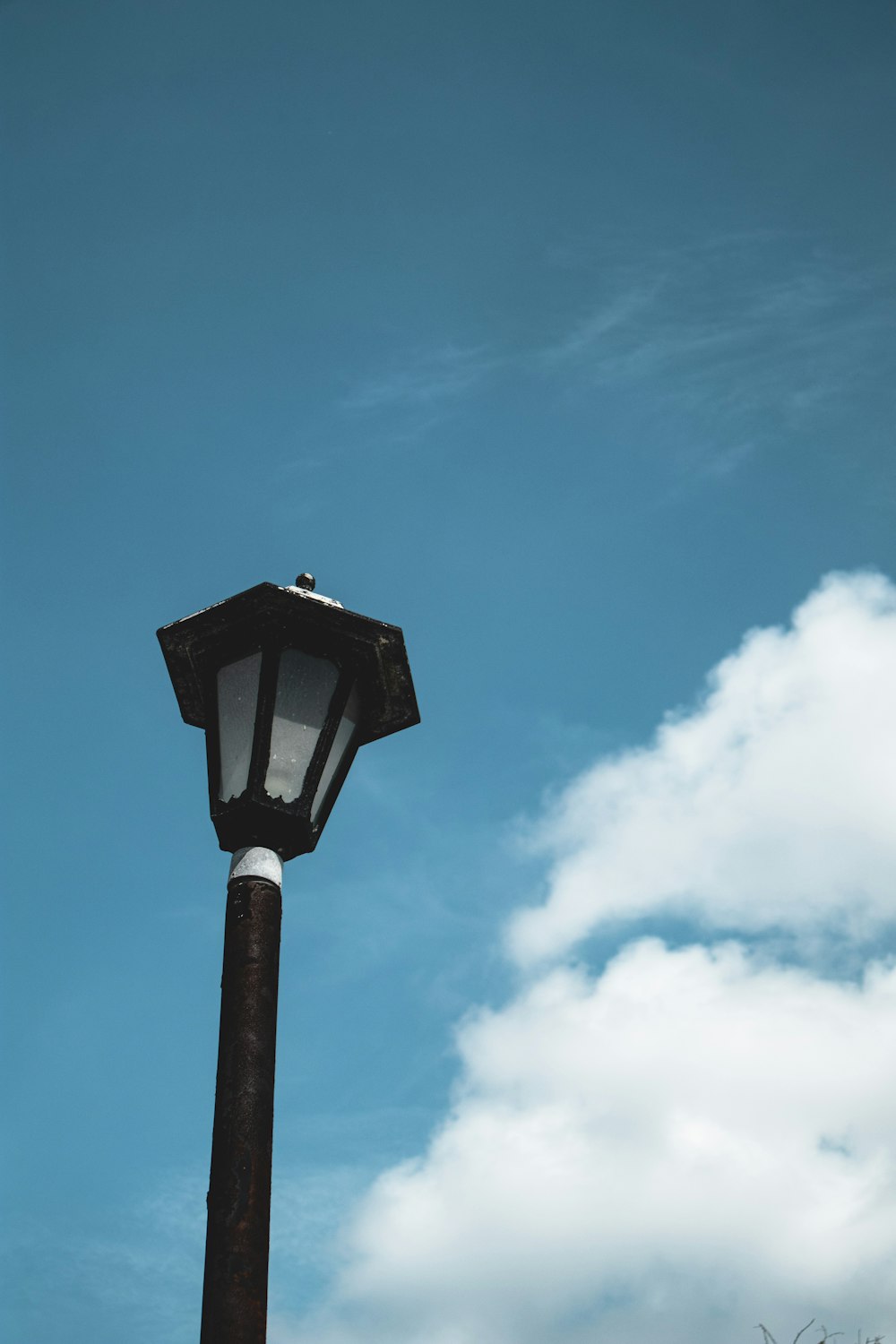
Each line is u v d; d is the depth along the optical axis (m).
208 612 7.50
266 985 6.62
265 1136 6.18
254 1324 5.68
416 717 7.81
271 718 7.25
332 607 7.52
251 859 7.00
